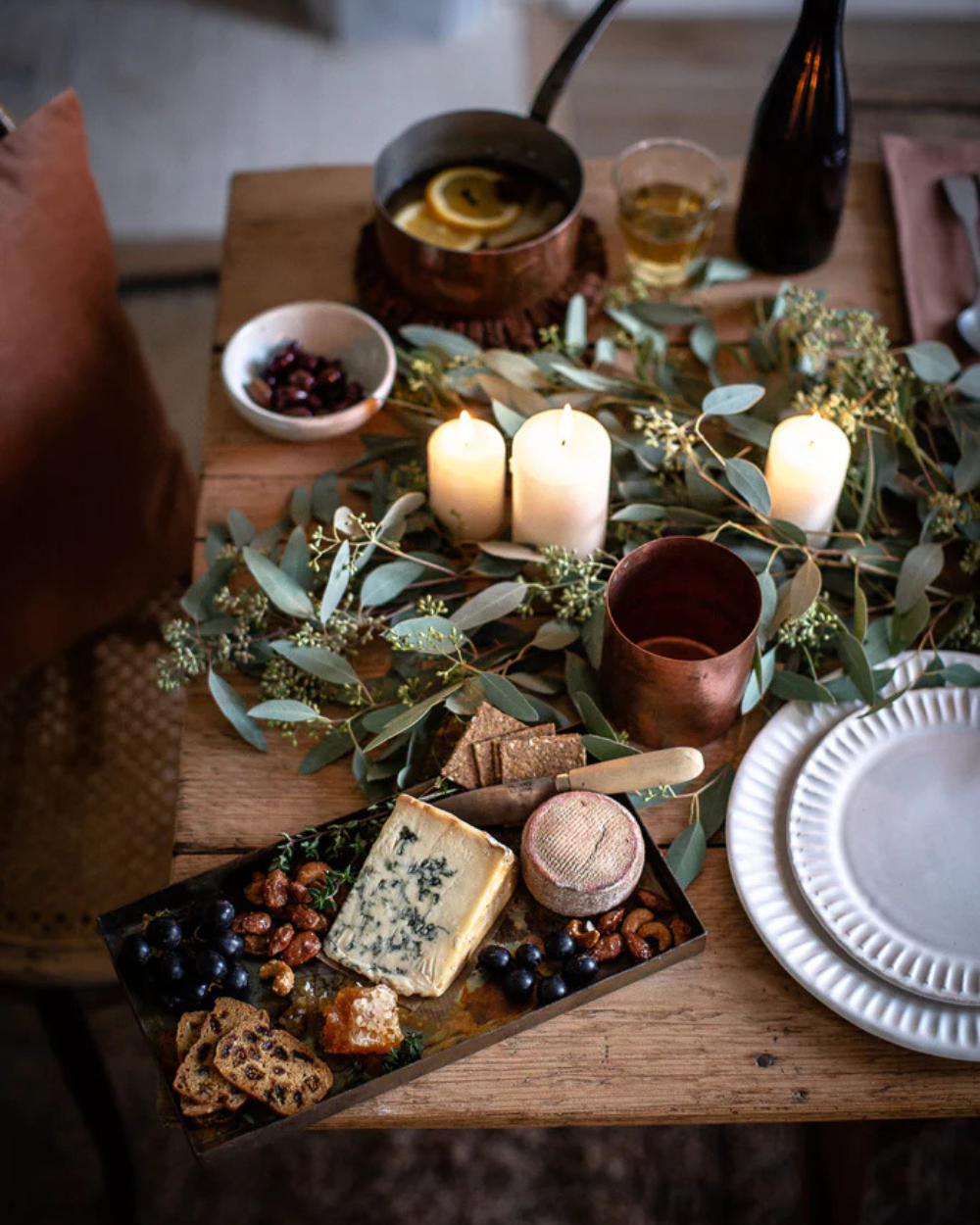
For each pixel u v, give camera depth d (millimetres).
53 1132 1615
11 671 1348
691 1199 1561
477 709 1055
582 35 1240
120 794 1351
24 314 1193
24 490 1253
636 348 1229
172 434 1433
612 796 1034
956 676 1085
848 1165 1284
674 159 1354
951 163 1383
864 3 2586
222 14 2648
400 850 1006
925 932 999
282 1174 1578
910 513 1197
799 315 1242
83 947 1282
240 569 1179
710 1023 991
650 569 1063
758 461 1190
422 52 2582
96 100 2525
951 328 1289
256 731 1089
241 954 992
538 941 1004
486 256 1204
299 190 1418
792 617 1047
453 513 1143
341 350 1273
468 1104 960
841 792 1054
